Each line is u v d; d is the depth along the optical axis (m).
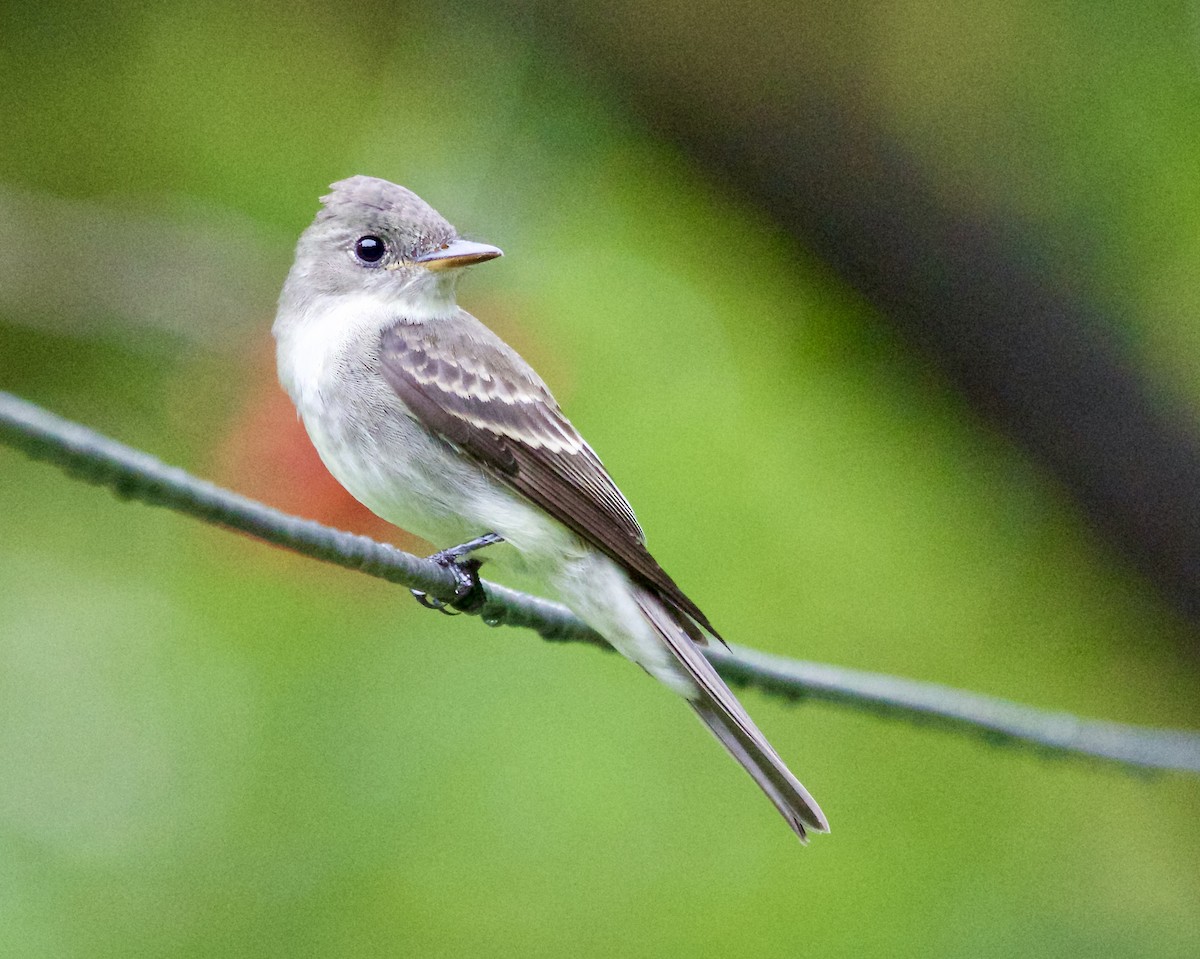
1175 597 11.30
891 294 11.16
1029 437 11.30
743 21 10.41
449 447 7.86
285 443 9.15
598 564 7.75
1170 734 7.95
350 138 11.17
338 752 9.77
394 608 9.97
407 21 10.94
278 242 11.01
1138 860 10.14
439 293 8.35
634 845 9.72
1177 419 11.33
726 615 10.34
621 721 9.90
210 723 9.88
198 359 10.84
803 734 10.24
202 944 9.38
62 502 10.44
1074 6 11.00
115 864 9.53
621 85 10.66
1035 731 7.80
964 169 10.92
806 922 9.65
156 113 11.38
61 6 11.34
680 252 11.17
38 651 10.09
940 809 10.10
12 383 10.95
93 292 10.86
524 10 10.40
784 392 10.95
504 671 9.95
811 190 10.93
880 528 10.80
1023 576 11.17
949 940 9.69
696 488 10.45
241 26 11.30
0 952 9.15
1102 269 11.23
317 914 9.51
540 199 10.53
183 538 10.37
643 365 10.63
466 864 9.61
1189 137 11.25
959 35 10.77
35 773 9.74
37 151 11.39
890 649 10.62
